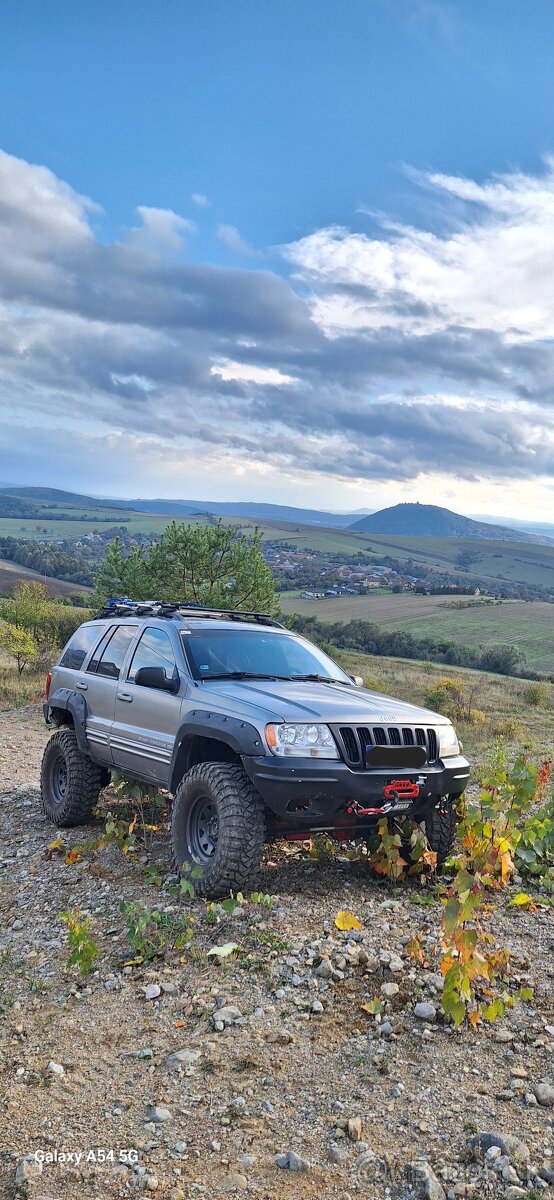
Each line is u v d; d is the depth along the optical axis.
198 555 22.64
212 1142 2.88
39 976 4.34
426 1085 3.17
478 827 5.10
